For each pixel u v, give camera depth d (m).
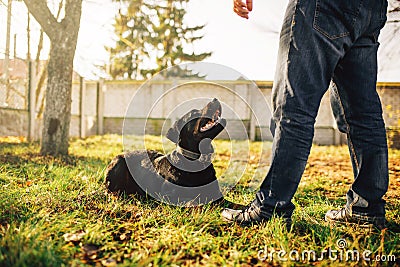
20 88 9.18
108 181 3.88
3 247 2.01
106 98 14.33
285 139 2.43
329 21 2.35
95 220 2.74
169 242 2.33
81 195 3.43
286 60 2.44
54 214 2.79
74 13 6.32
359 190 2.66
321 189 4.66
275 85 2.56
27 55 9.88
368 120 2.59
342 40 2.38
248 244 2.37
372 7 2.42
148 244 2.34
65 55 6.28
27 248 1.97
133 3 13.30
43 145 6.29
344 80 2.62
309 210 3.23
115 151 7.89
